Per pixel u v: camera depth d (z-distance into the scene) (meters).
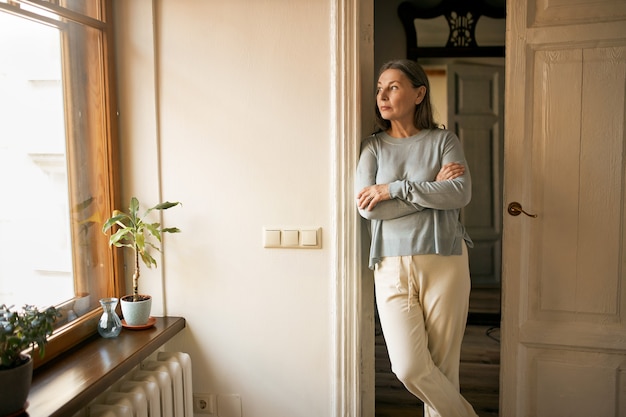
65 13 1.76
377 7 3.81
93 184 1.95
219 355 2.11
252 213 2.04
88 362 1.63
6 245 1.52
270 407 2.10
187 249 2.09
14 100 1.56
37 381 1.49
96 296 1.96
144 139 2.06
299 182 2.00
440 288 1.76
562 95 1.94
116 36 2.04
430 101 1.87
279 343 2.07
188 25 2.02
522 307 2.04
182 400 1.90
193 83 2.04
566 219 1.98
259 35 1.99
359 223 1.96
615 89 1.90
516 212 1.99
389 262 1.80
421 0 3.77
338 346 2.00
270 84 2.00
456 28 3.77
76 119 1.86
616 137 1.92
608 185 1.94
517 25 1.94
